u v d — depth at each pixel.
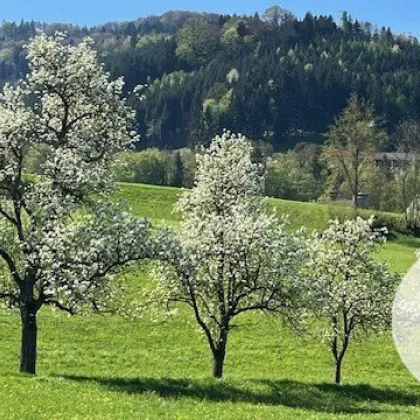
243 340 52.97
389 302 43.06
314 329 50.81
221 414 27.69
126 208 35.66
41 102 36.28
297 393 36.97
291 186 156.38
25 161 35.28
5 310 38.84
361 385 41.31
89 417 24.50
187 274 36.62
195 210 41.69
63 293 33.28
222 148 42.62
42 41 35.03
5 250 34.88
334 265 44.41
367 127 110.94
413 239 99.81
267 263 37.94
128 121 36.41
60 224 32.84
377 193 120.06
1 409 24.33
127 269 34.94
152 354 49.00
